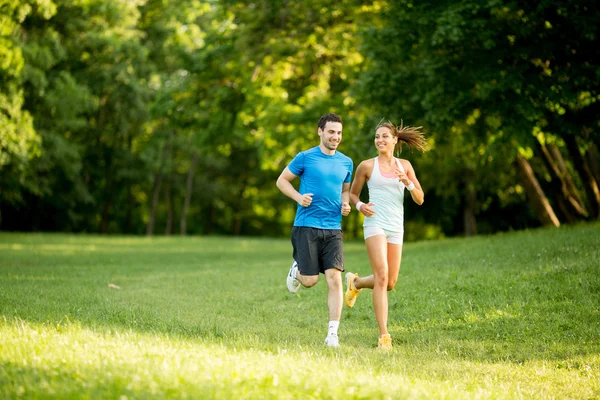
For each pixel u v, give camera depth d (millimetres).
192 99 29188
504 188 38938
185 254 27469
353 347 8680
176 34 47000
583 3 17578
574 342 9031
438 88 18844
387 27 20234
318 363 6809
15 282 14508
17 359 5801
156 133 50656
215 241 40562
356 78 25266
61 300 11414
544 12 18297
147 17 48281
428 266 15633
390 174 9258
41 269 18469
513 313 10539
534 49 18547
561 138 22469
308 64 26875
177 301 12477
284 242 40750
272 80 28234
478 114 21766
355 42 25250
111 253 26906
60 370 5484
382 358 7906
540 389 6945
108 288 14133
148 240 39938
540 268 13117
